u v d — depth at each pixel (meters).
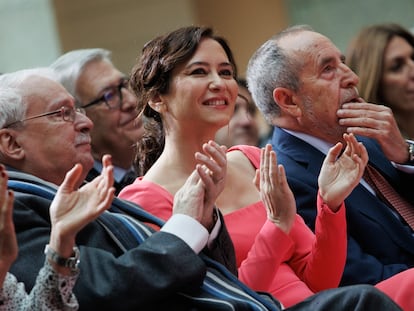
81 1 17.88
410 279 7.20
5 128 7.16
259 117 13.95
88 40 17.88
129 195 7.76
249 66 8.92
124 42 18.14
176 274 6.21
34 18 17.20
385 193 8.76
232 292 6.54
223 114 7.73
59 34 17.42
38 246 6.35
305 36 8.62
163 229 6.49
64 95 7.30
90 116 10.06
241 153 8.45
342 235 7.53
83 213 5.71
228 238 7.06
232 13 19.03
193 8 18.61
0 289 5.72
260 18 19.06
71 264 5.73
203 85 7.69
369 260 8.17
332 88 8.49
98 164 10.09
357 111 8.49
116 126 10.06
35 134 7.18
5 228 5.53
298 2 19.28
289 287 7.64
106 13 18.06
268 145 7.38
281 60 8.60
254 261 7.27
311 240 7.97
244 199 8.10
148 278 6.17
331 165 7.54
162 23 18.30
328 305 6.18
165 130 7.96
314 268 7.61
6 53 17.06
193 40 7.76
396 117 11.28
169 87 7.80
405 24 18.88
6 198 5.53
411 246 8.41
